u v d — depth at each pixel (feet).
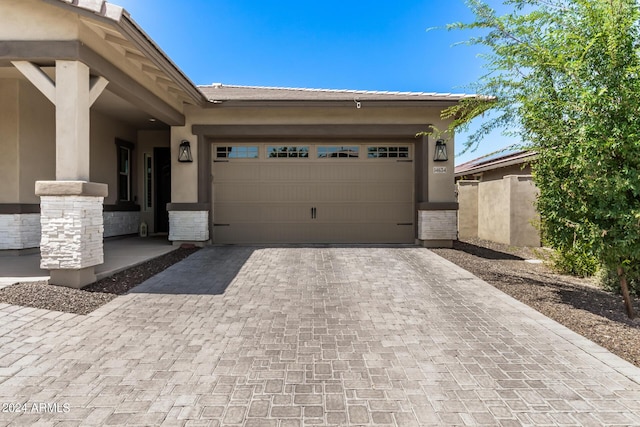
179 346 12.16
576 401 9.20
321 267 23.41
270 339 12.82
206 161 31.30
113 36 18.72
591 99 14.12
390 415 8.63
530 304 16.80
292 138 31.76
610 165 14.49
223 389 9.66
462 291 18.67
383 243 32.30
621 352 11.98
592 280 22.22
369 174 32.24
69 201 17.11
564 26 16.16
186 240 30.45
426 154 30.76
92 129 32.45
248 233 32.19
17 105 25.23
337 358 11.45
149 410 8.74
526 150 18.34
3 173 25.20
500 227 37.37
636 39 14.32
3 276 18.61
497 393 9.55
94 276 18.54
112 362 11.02
